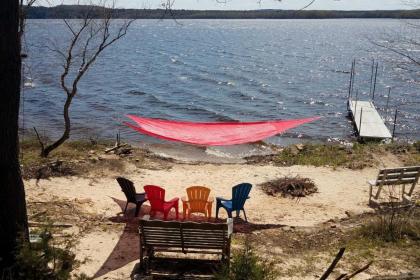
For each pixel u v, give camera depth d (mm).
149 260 7820
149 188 10375
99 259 8117
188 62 64188
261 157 19156
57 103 33781
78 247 8516
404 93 41281
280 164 17094
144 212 10953
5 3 6184
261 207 11703
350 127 28656
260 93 40125
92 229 9508
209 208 10719
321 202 12141
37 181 12641
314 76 51469
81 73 15641
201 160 19031
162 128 13023
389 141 23406
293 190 12844
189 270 7648
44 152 15547
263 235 9625
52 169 13516
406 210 10969
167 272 7582
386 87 44344
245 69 56344
